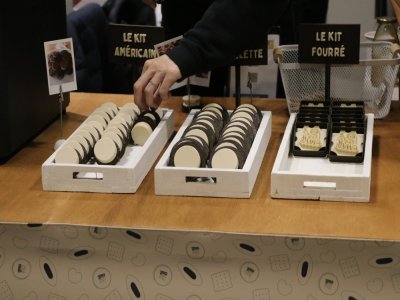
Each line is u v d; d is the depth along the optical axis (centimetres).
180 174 166
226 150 168
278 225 154
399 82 231
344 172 174
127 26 204
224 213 159
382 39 219
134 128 188
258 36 193
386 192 167
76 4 322
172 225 155
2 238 159
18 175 182
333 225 153
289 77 209
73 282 161
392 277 149
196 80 217
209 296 157
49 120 212
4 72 181
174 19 242
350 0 387
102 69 311
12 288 164
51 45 188
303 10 306
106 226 155
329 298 153
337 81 209
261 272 153
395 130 205
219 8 188
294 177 163
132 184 169
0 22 177
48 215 160
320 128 190
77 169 170
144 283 158
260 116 198
